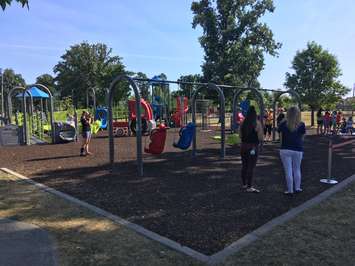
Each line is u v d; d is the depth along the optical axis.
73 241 5.05
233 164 11.18
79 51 77.69
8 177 9.12
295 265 4.38
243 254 4.65
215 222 5.86
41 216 6.10
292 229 5.53
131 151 14.19
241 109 22.16
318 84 32.28
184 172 9.91
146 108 21.58
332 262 4.46
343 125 24.25
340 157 12.80
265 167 10.72
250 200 7.14
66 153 13.70
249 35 35.91
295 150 7.54
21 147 15.79
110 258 4.53
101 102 74.00
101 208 6.57
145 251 4.73
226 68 34.78
